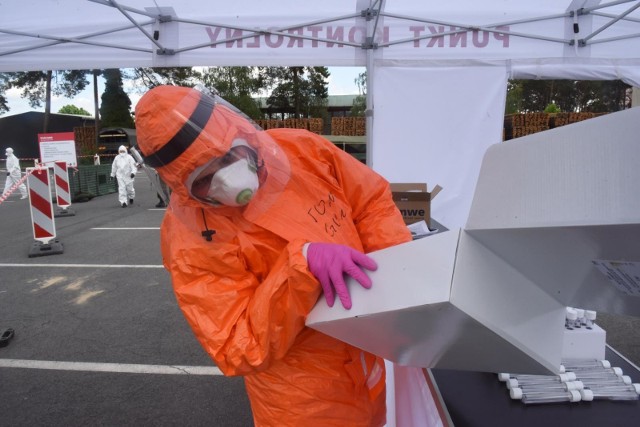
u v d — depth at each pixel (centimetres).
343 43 376
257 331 109
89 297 449
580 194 61
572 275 78
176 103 109
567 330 144
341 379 126
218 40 376
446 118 396
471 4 366
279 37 377
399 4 365
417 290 80
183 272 119
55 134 1199
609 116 57
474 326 77
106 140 2742
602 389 126
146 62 383
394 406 176
